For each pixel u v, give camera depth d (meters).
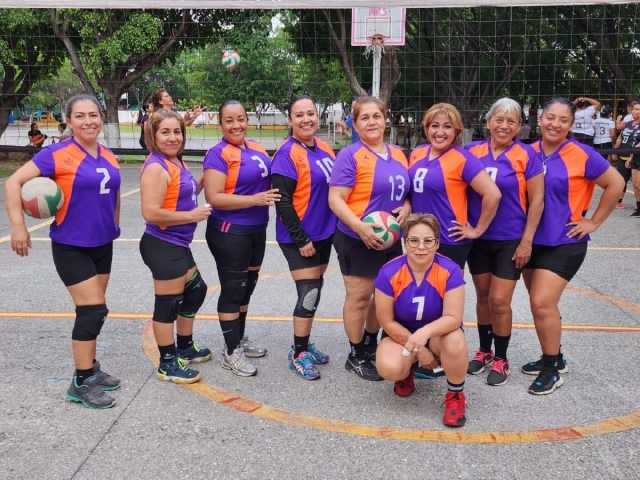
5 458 3.04
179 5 9.03
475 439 3.27
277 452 3.12
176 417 3.48
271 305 5.59
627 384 3.95
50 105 36.28
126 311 5.35
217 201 3.86
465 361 3.36
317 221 4.00
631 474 2.95
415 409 3.62
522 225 3.80
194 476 2.91
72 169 3.46
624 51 20.45
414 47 21.58
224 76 24.86
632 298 5.82
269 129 30.67
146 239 3.80
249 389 3.86
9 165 19.31
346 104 24.41
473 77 21.38
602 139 12.82
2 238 8.30
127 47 18.36
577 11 19.94
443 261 3.51
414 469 2.98
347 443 3.22
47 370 4.11
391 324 3.58
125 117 35.66
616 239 8.45
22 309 5.38
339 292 6.07
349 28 20.06
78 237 3.52
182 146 3.81
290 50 23.09
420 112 20.97
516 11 20.47
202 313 5.35
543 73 22.17
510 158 3.77
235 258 3.97
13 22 17.92
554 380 3.84
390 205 3.84
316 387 3.91
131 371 4.11
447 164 3.73
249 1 9.01
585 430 3.36
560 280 3.74
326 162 4.02
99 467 2.98
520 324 5.13
